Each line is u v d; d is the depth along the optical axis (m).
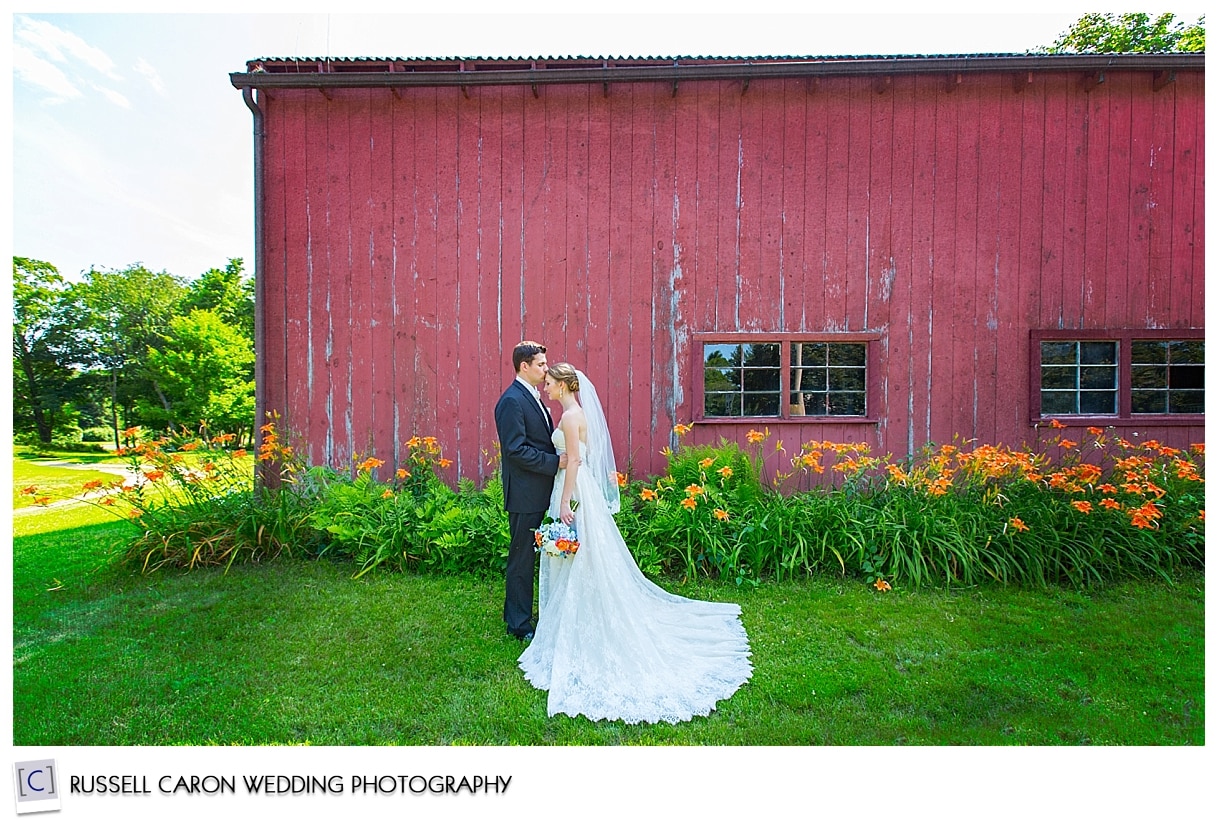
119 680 2.51
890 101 4.71
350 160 4.69
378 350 4.73
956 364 4.77
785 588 3.47
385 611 3.17
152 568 3.76
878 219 4.74
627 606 2.59
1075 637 2.85
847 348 4.84
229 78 4.38
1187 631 2.91
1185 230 4.77
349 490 3.98
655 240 4.74
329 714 2.26
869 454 4.74
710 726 2.17
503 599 3.33
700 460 4.25
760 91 4.70
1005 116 4.72
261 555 4.00
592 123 4.71
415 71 4.73
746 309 4.75
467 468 4.76
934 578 3.54
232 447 4.57
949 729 2.16
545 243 4.73
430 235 4.72
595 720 2.20
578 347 4.75
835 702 2.32
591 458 2.82
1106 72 4.61
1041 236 4.74
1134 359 4.89
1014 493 3.93
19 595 3.42
